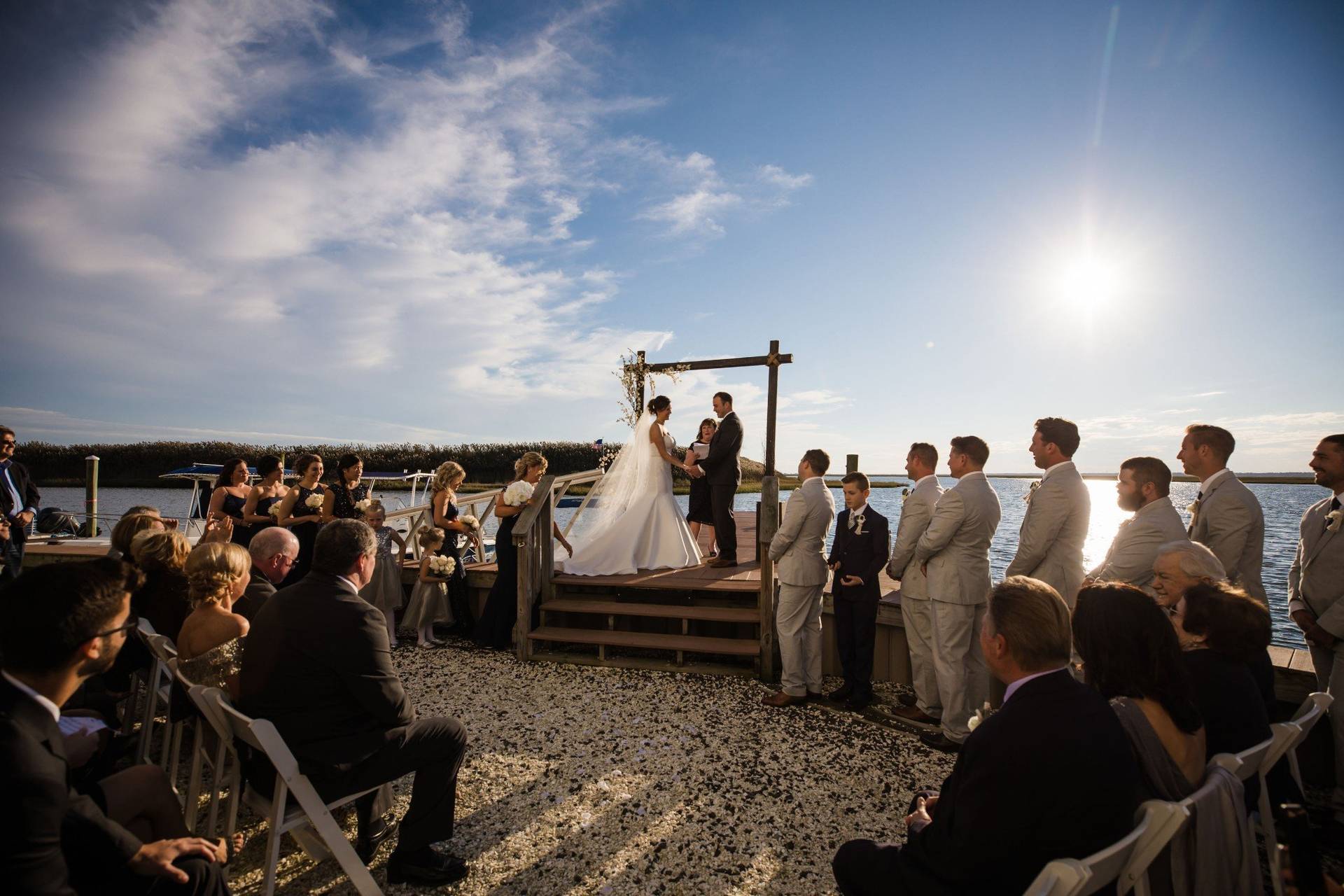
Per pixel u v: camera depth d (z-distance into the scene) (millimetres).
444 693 4883
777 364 7273
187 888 1868
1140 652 1883
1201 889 1628
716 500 6516
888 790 3477
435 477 6250
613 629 5781
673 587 5801
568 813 3227
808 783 3541
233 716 2283
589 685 5035
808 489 4598
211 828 2658
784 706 4625
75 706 3340
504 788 3465
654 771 3660
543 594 6020
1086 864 1350
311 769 2346
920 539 4023
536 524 5930
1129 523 3602
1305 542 3463
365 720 2475
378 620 2512
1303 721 2250
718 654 5281
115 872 1767
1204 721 2211
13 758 1447
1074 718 1614
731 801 3344
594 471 7742
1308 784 3719
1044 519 3766
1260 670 2656
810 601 4664
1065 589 3744
